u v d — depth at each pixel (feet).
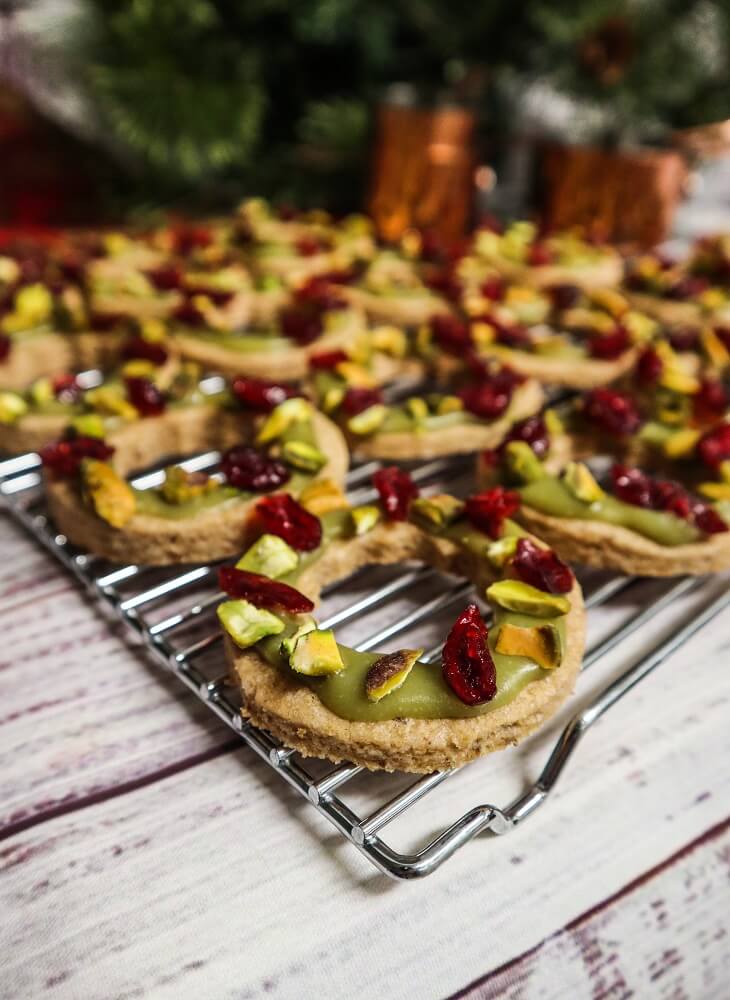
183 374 0.88
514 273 1.18
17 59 1.27
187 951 0.53
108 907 0.55
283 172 1.35
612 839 0.58
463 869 0.57
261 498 0.73
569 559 0.74
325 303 1.02
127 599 0.71
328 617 0.70
